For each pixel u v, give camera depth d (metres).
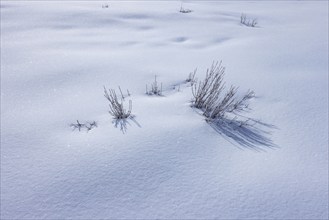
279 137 2.42
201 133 2.41
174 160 2.08
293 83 3.44
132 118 2.61
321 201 1.77
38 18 6.08
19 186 1.86
